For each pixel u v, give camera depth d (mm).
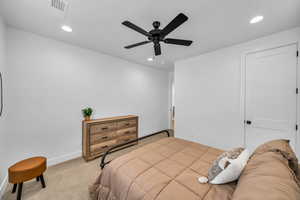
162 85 4910
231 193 936
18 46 2014
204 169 1275
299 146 1916
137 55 3244
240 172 998
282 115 2062
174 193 949
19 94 2039
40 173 1682
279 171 728
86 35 2207
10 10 1562
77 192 1684
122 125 3135
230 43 2477
